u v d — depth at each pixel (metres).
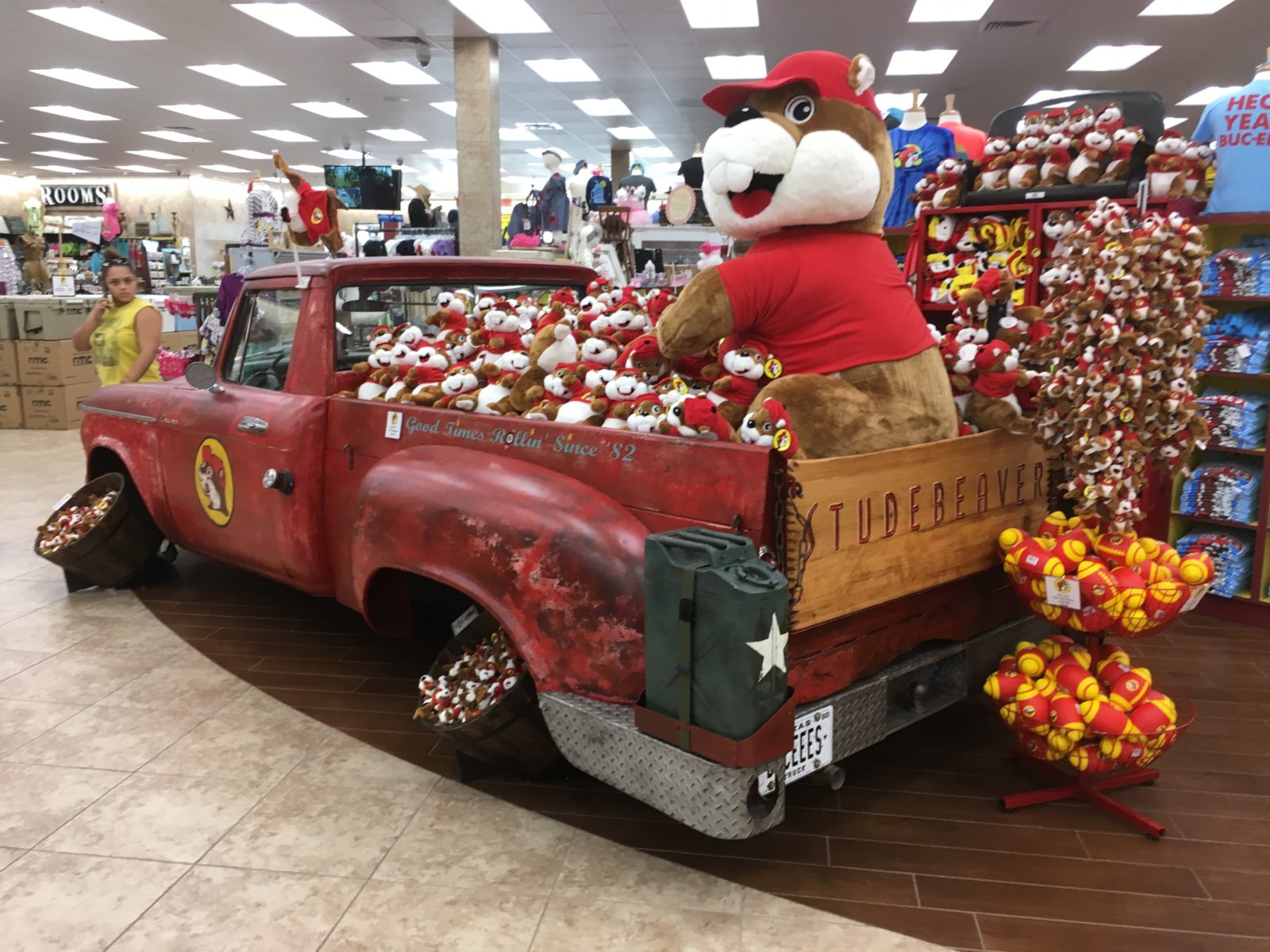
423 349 3.41
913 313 2.81
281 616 4.44
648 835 2.65
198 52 12.40
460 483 2.70
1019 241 4.54
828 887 2.41
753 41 11.75
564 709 2.37
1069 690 2.74
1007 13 10.48
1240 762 3.10
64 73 13.65
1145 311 2.57
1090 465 2.64
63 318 9.74
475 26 11.12
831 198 2.67
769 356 2.75
